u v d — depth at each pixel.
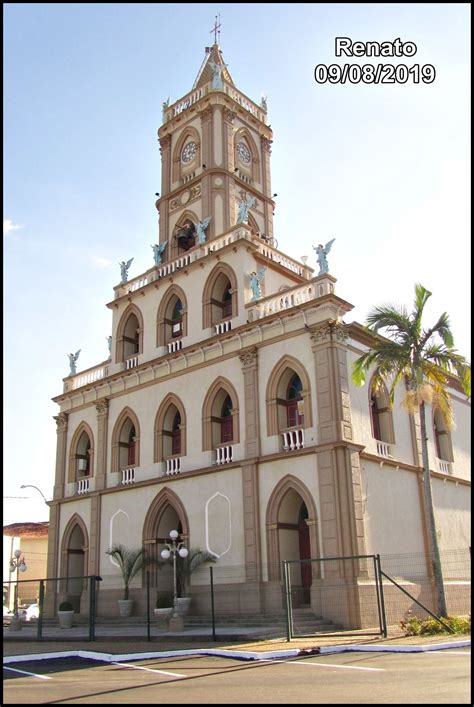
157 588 31.19
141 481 33.16
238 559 27.80
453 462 34.97
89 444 39.22
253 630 22.50
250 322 29.84
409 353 25.64
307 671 13.70
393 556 27.11
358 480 25.83
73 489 37.72
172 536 27.86
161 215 40.38
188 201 39.09
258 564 26.91
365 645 17.84
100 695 11.38
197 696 10.80
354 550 24.52
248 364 29.62
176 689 11.81
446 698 9.66
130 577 31.56
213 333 32.62
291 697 10.27
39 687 12.82
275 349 29.02
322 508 25.44
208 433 30.89
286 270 34.25
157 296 36.31
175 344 34.41
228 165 38.62
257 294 30.97
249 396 29.22
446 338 25.39
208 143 39.03
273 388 28.62
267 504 27.41
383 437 29.73
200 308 33.53
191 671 14.68
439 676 12.09
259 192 40.41
